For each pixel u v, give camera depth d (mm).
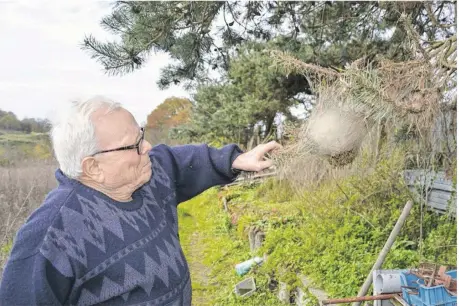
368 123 1705
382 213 3566
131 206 1627
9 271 1411
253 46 6680
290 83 6875
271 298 3830
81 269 1470
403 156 2432
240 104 7188
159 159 1917
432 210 3420
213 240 5738
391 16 3852
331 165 1784
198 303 4234
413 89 1702
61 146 1514
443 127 2105
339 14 4527
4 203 4094
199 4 3371
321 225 3645
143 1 3154
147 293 1570
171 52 3594
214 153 1990
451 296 2178
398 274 2479
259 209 5148
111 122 1522
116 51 3164
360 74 1587
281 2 4363
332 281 3270
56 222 1463
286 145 1892
